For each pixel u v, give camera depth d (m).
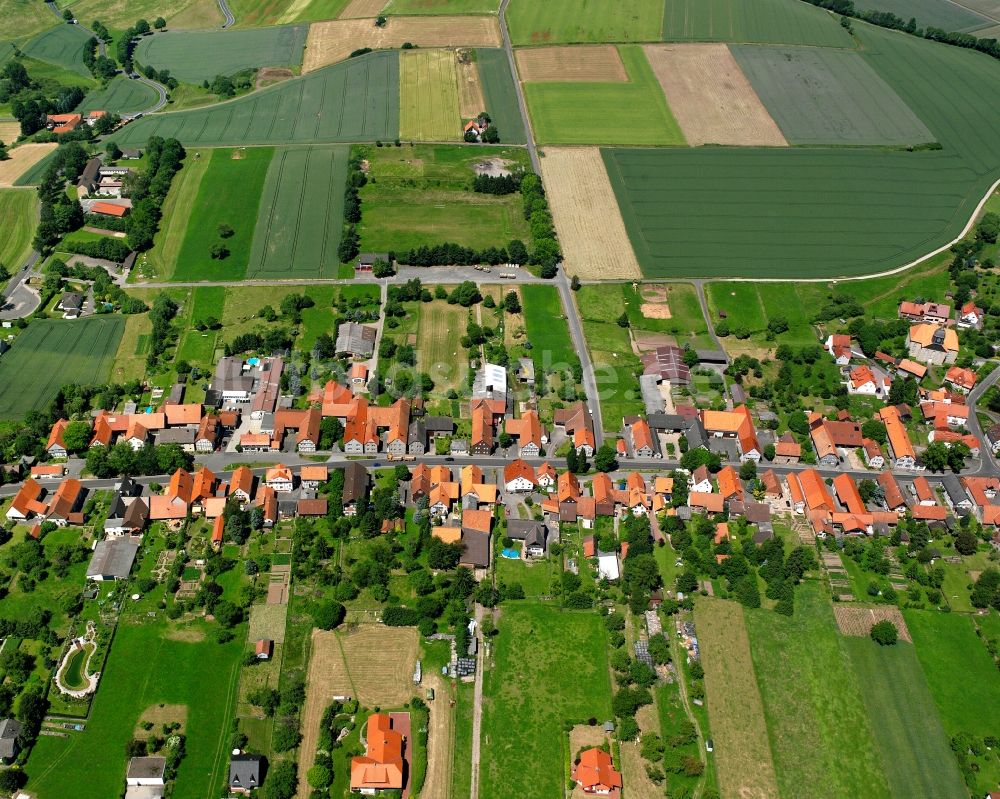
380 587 180.75
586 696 165.25
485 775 153.25
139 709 160.75
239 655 169.75
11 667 164.62
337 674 167.12
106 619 175.00
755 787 152.88
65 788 149.62
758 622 179.38
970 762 157.50
